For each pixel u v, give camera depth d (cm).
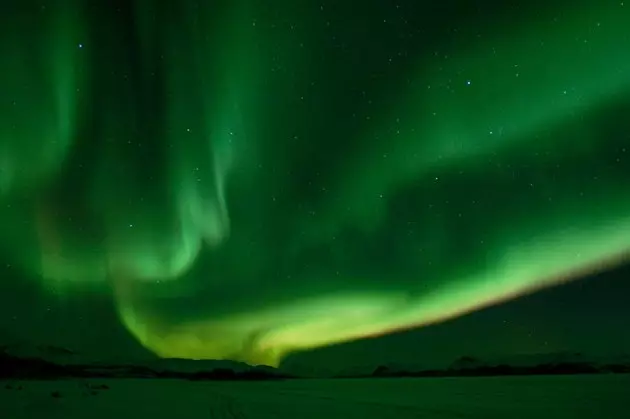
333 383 2953
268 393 2055
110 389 2317
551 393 1858
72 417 1188
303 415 1206
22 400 1644
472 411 1266
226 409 1362
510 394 1830
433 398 1698
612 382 2581
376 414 1216
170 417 1180
